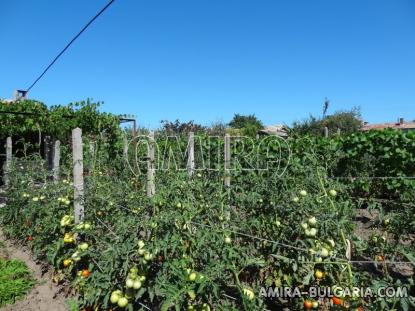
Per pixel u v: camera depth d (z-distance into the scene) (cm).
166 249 304
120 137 1047
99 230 420
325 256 307
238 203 423
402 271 442
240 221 381
